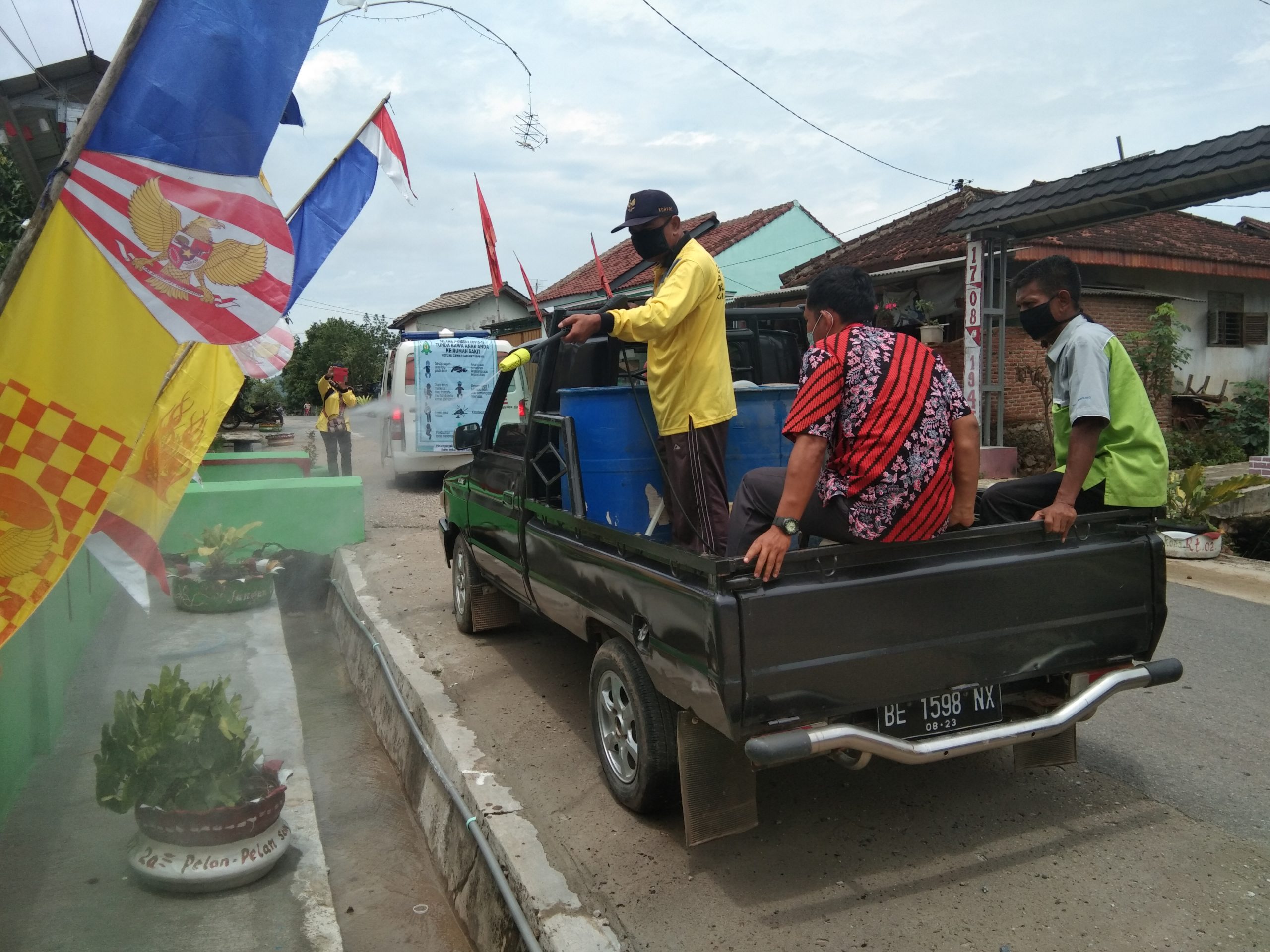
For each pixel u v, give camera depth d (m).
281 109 2.40
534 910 2.89
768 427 4.25
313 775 4.82
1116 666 3.33
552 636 5.88
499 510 4.95
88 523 2.33
